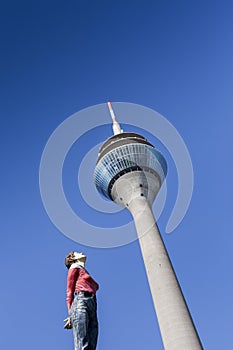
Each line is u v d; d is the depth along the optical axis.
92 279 16.33
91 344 14.60
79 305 15.06
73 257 17.22
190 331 51.47
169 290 56.34
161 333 53.81
